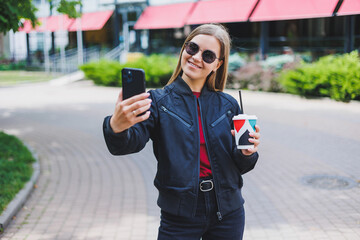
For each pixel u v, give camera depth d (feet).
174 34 84.64
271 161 22.97
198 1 74.64
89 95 59.21
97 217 15.03
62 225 14.29
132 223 14.51
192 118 6.67
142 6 84.79
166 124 6.55
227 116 6.97
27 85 76.33
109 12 91.86
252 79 58.75
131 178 20.10
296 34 70.03
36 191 17.84
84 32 104.17
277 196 17.35
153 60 69.56
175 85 6.85
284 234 13.62
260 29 72.69
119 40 93.20
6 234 13.44
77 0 26.18
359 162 22.41
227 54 7.00
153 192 17.95
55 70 103.14
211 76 7.05
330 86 47.52
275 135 29.71
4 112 43.14
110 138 5.81
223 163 6.72
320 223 14.44
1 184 17.24
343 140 27.76
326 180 19.35
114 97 56.39
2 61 115.24
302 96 50.70
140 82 5.66
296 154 24.38
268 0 64.03
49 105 48.57
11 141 26.07
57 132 32.07
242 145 6.59
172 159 6.48
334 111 39.81
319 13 57.62
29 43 116.47
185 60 6.83
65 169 21.57
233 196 6.87
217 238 6.97
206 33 6.71
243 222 7.13
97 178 20.03
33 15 23.84
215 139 6.70
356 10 54.54
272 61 59.77
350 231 13.73
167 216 6.77
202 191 6.64
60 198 17.03
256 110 41.09
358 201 16.48
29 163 22.07
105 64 73.00
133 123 5.60
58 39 111.45
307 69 50.31
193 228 6.70
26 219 14.73
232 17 67.36
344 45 63.46
